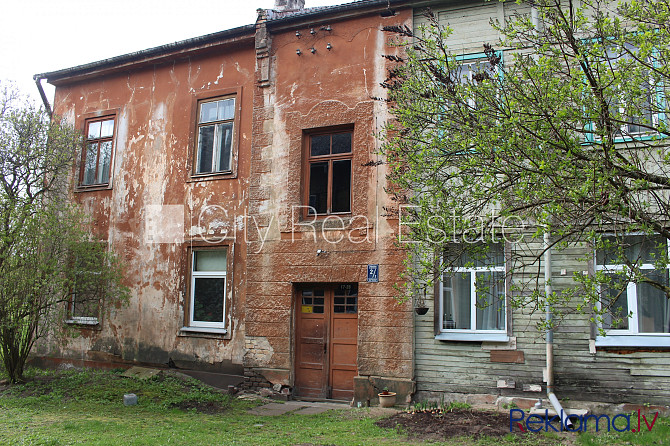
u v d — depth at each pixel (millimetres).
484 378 8500
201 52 11875
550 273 8266
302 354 9938
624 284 5578
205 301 11094
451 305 9023
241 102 11305
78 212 11086
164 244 11602
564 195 5270
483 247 6551
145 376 10727
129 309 11711
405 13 9875
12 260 9984
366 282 9398
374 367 9117
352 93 10055
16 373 10516
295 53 10719
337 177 10172
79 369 11938
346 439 6664
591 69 5680
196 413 8469
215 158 11484
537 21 8656
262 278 10281
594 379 7902
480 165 5820
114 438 6609
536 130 5562
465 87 6363
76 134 12312
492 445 6293
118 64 12758
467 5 9469
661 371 7613
